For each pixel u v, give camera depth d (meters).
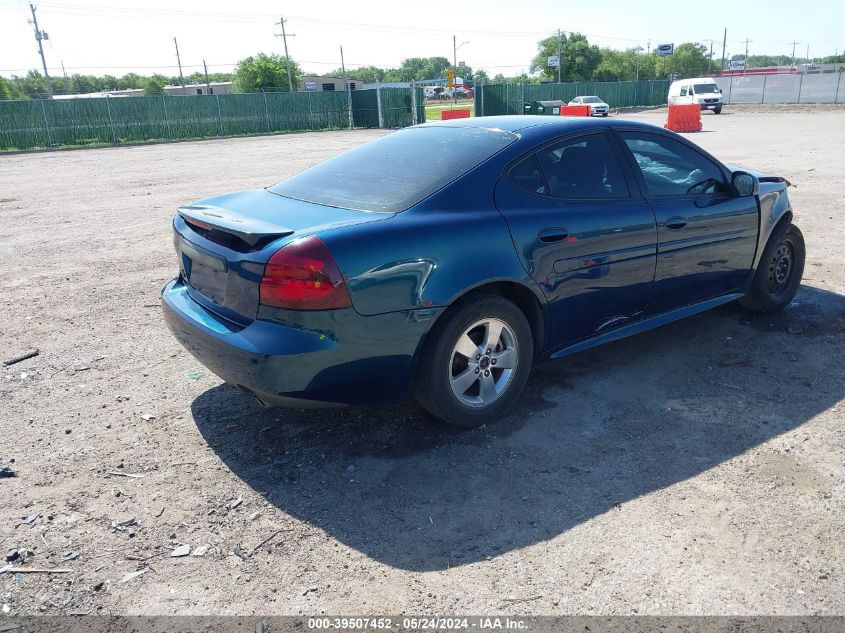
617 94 53.50
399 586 2.51
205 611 2.41
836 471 3.17
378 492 3.09
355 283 2.98
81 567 2.63
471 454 3.38
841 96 46.91
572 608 2.38
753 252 4.84
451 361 3.36
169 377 4.40
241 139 33.75
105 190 13.93
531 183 3.66
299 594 2.48
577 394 4.02
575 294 3.78
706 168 4.57
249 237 3.01
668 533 2.76
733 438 3.49
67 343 5.04
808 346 4.66
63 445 3.54
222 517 2.93
